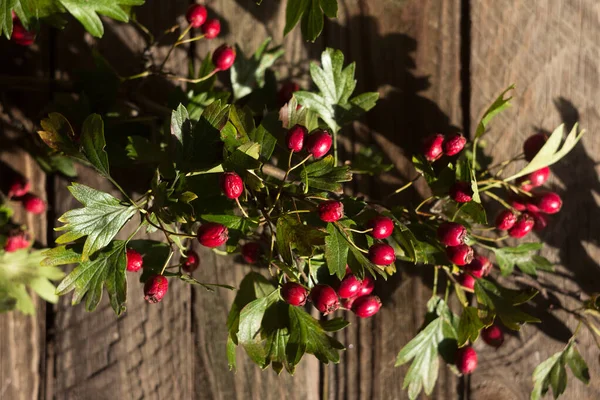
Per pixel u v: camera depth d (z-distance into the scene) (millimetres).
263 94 731
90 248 636
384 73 756
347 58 756
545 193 722
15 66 741
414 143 756
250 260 699
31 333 758
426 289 761
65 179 751
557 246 761
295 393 765
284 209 650
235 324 676
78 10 678
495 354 765
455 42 757
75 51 745
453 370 730
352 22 755
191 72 726
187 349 763
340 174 646
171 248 647
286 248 637
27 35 708
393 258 654
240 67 733
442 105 757
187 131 646
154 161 680
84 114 699
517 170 757
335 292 669
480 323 693
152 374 762
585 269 763
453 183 681
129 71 747
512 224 706
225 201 654
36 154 737
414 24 757
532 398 742
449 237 667
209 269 758
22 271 735
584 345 763
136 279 760
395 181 755
